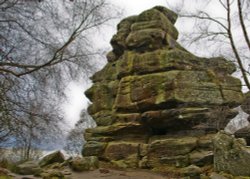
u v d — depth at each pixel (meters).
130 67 31.64
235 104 29.94
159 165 26.77
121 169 26.70
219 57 12.73
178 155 26.36
